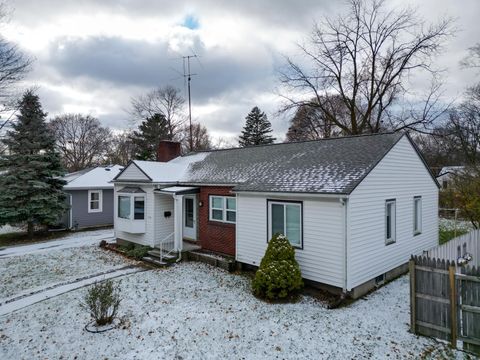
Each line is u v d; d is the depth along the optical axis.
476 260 12.23
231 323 7.83
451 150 33.69
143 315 8.36
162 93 44.03
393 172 11.04
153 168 16.03
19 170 19.31
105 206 24.61
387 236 10.95
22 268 13.41
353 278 9.16
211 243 14.00
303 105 27.52
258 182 11.76
